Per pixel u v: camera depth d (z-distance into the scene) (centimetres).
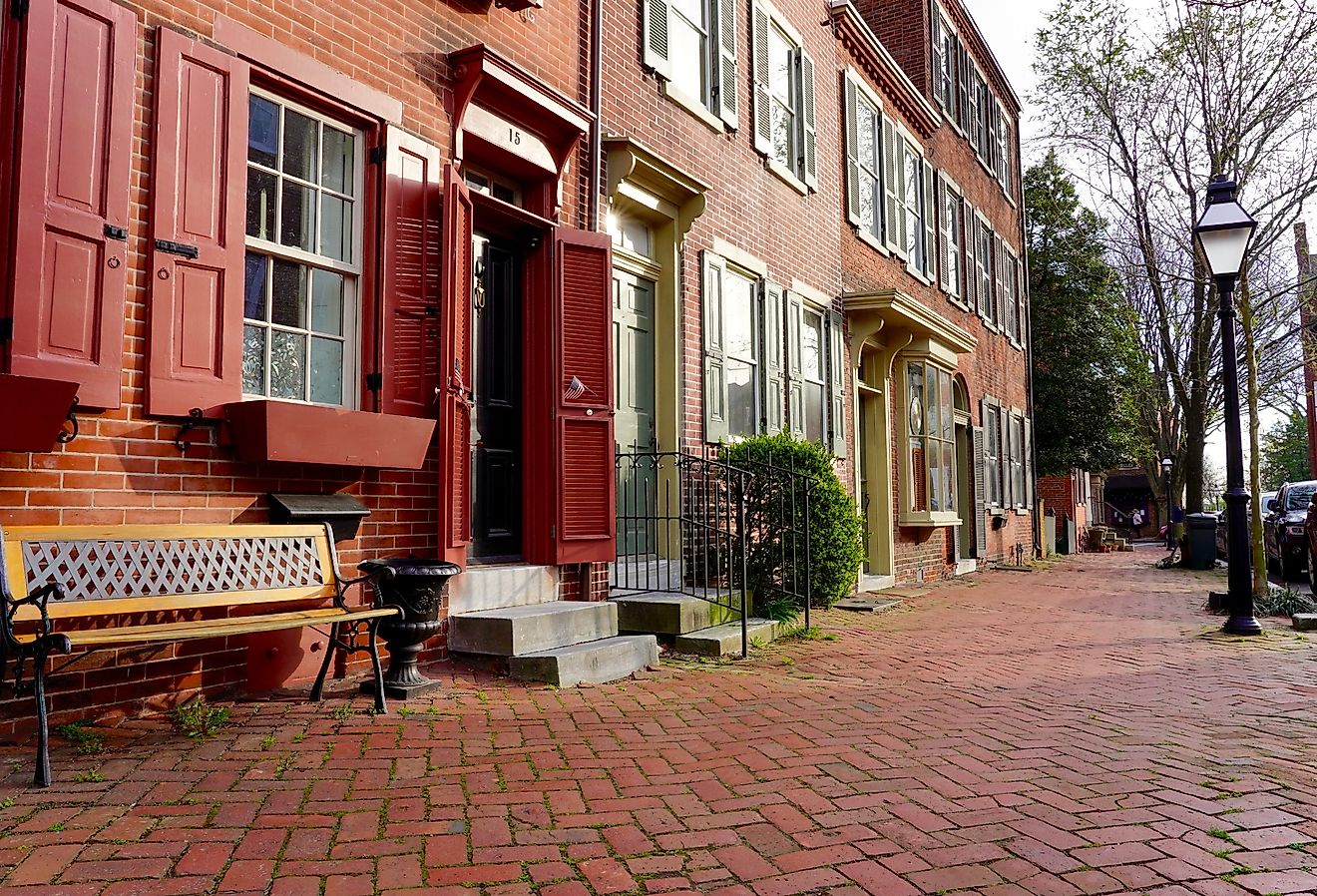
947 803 362
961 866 300
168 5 448
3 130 384
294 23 507
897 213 1430
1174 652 772
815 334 1141
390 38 566
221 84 467
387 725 432
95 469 409
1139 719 521
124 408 420
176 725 415
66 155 401
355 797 336
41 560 374
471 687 518
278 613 478
